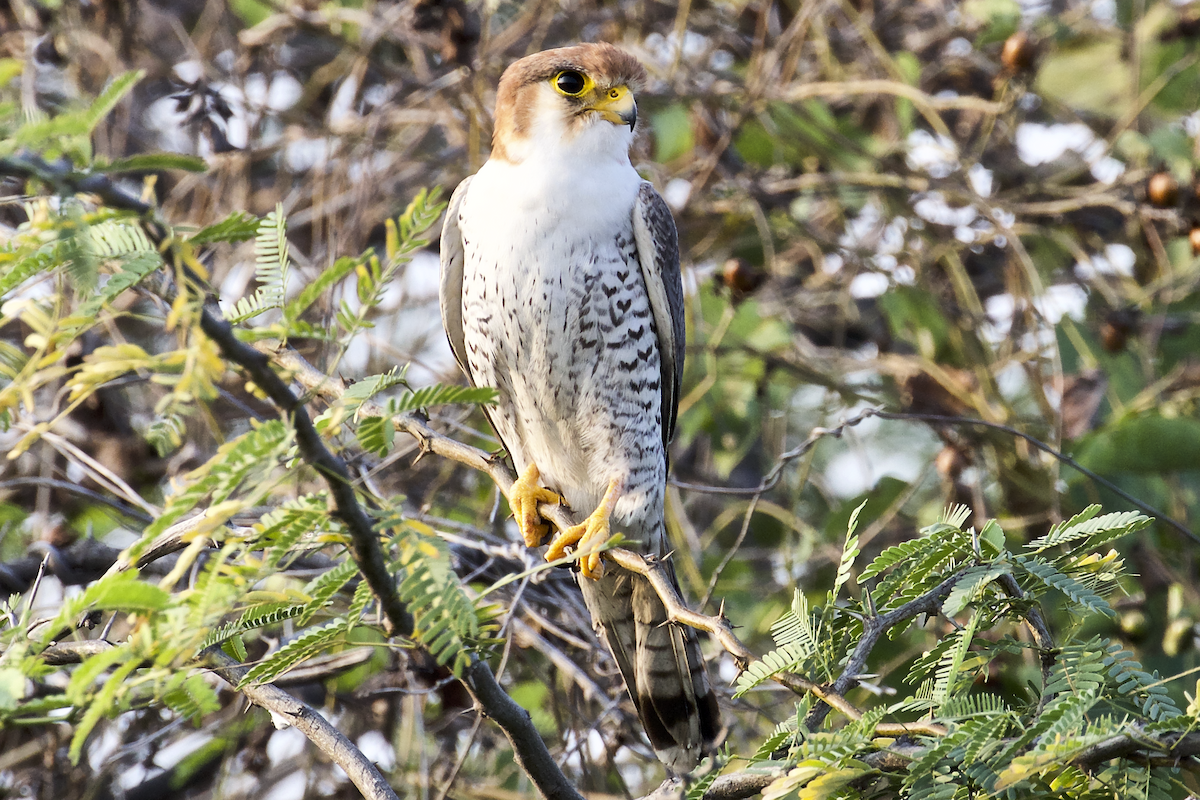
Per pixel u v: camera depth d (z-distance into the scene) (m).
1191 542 9.16
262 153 10.47
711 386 10.16
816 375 10.08
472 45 10.05
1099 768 4.43
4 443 9.66
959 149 10.46
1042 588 4.82
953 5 12.39
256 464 3.75
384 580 4.19
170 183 11.79
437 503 10.02
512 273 7.67
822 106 11.18
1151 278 11.11
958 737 4.23
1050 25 11.56
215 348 3.57
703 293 10.74
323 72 11.48
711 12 11.97
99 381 3.80
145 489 9.92
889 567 5.10
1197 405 10.04
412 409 4.22
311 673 8.02
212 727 8.70
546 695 9.05
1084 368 9.94
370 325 3.98
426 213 3.96
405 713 8.91
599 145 7.75
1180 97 11.48
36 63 10.48
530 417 8.12
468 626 3.95
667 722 7.37
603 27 11.57
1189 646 8.71
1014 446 9.88
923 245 11.15
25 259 3.78
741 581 10.24
